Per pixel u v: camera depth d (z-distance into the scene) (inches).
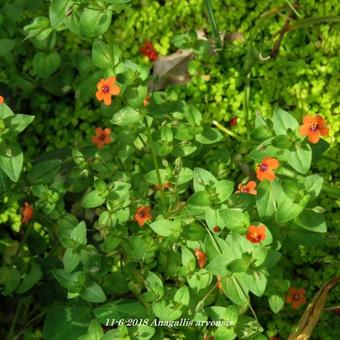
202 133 19.6
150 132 19.5
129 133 19.6
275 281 18.1
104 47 18.4
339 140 22.1
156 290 17.7
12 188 19.1
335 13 23.5
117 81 18.2
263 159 17.6
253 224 17.3
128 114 18.6
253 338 17.5
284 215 17.1
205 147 21.5
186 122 20.2
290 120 17.5
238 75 23.0
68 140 22.5
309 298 20.6
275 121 17.6
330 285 18.9
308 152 17.3
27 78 22.3
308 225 17.5
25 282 18.9
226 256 17.1
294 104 22.6
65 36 23.2
